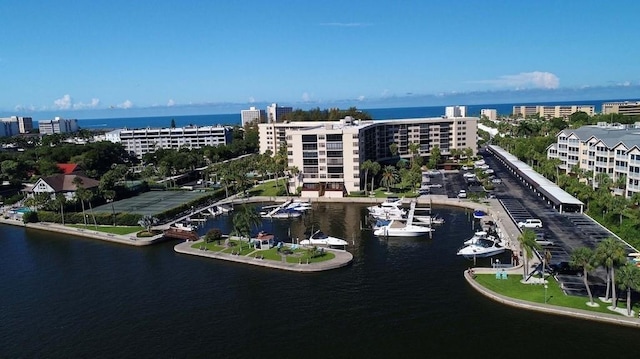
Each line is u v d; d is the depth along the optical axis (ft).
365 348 216.33
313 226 444.55
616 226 364.38
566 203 430.61
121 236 415.64
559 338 214.69
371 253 351.67
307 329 235.81
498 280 277.23
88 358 218.38
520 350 207.92
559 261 295.28
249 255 347.36
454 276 296.10
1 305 280.10
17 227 485.56
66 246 402.31
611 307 232.32
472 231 401.90
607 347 205.46
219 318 251.60
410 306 255.50
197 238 400.26
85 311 267.39
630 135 496.23
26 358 220.64
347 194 577.84
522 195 522.47
